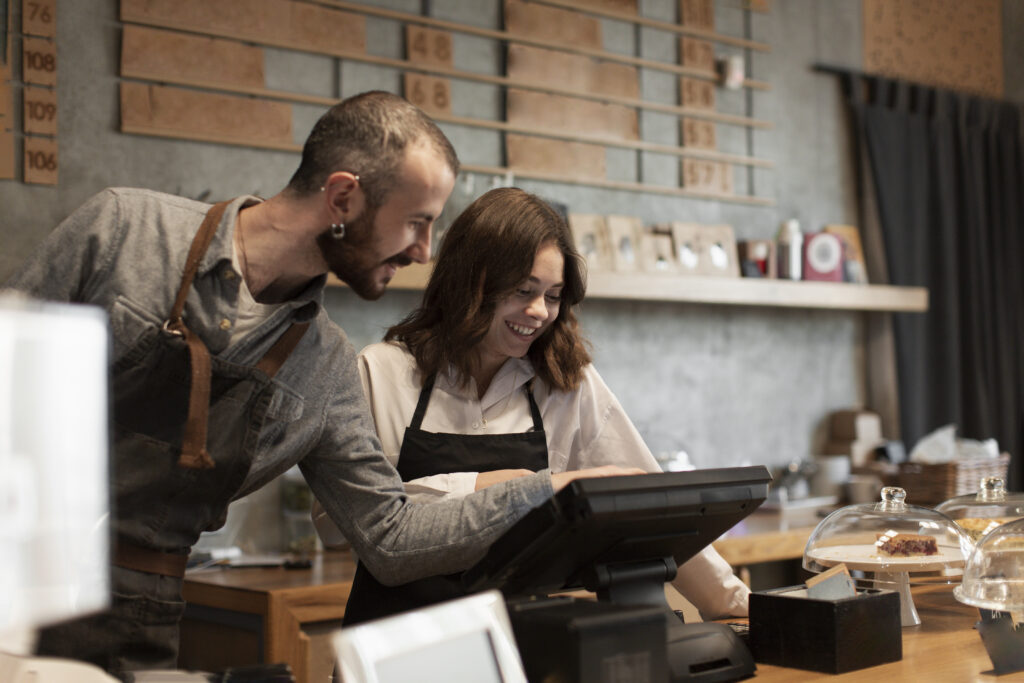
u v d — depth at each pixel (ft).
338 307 12.80
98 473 3.11
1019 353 19.81
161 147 11.74
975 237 19.19
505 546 4.60
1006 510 6.80
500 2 14.58
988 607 5.09
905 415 17.87
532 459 6.77
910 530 6.05
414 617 3.85
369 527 5.66
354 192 5.12
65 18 11.21
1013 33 21.01
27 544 2.95
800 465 15.94
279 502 12.35
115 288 5.17
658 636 4.42
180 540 5.52
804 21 17.98
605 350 15.34
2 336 2.93
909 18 19.38
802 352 17.67
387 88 13.50
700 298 15.10
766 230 17.22
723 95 16.90
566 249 6.68
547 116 14.76
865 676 4.89
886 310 18.34
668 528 4.79
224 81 12.12
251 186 12.35
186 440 5.06
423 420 6.76
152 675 4.01
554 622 4.29
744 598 6.22
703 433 16.33
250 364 5.40
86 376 3.10
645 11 16.11
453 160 5.35
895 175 18.24
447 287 6.69
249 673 4.12
